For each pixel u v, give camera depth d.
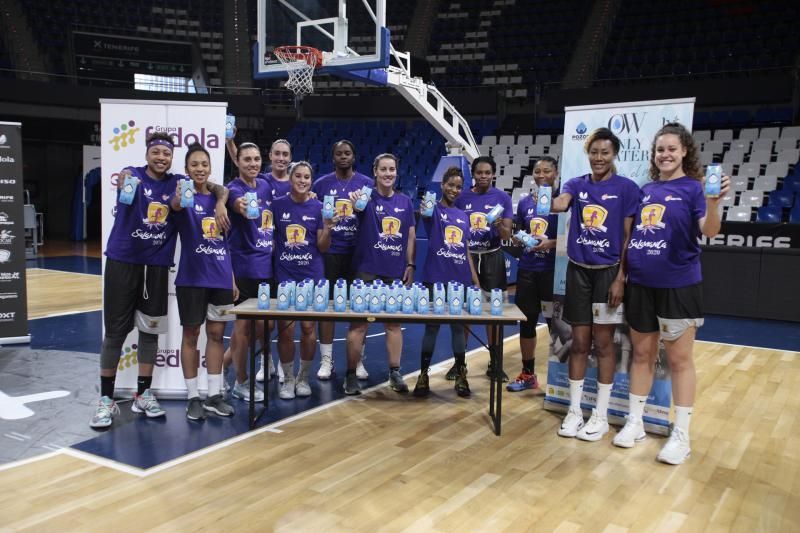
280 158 4.48
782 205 9.77
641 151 3.69
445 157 8.52
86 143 14.45
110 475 2.94
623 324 3.76
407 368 5.10
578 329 3.55
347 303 3.79
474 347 6.00
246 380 4.18
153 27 15.76
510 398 4.34
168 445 3.32
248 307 3.61
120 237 3.55
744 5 13.72
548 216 4.33
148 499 2.71
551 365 4.05
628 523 2.58
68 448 3.25
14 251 5.50
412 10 16.78
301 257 4.12
